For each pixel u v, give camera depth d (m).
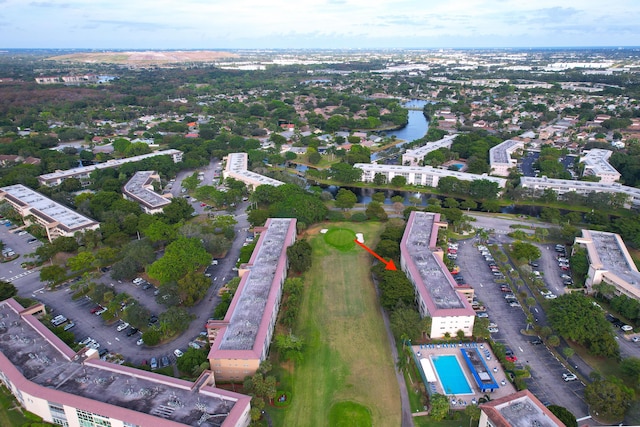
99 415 128.75
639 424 137.25
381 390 154.25
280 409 146.12
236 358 152.00
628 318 189.88
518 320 192.88
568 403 147.62
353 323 190.75
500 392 152.25
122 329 186.12
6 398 149.62
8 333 166.12
